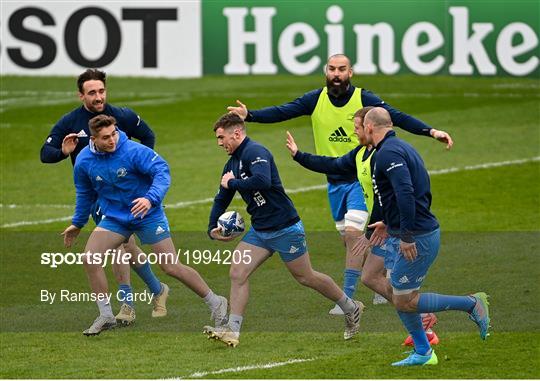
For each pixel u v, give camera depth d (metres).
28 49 84.69
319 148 40.16
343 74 38.78
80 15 84.62
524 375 29.56
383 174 29.89
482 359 31.25
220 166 62.59
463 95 79.62
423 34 84.00
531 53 83.12
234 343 32.31
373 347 32.84
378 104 38.72
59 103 78.50
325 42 84.62
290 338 34.09
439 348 32.56
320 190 57.72
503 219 50.97
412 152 29.89
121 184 33.66
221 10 85.12
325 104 39.50
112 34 85.06
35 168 62.94
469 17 83.50
